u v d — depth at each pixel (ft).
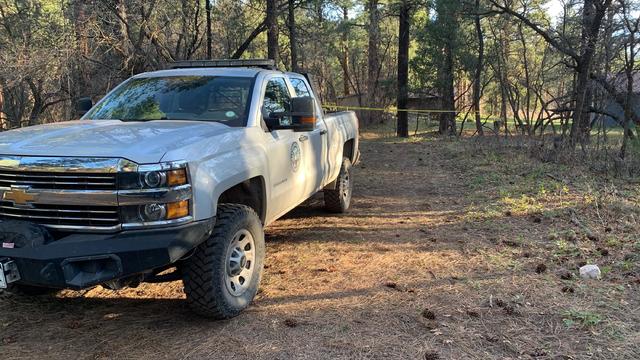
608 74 40.55
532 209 23.44
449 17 59.36
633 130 36.47
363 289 15.08
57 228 11.13
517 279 15.56
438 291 14.83
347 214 24.52
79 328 12.94
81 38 41.09
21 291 14.71
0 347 11.99
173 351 11.69
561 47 39.70
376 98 102.83
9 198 11.27
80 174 10.88
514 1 47.80
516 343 11.87
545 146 37.60
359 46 113.19
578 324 12.64
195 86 16.11
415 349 11.65
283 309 13.75
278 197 15.75
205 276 12.24
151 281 12.50
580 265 16.53
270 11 46.75
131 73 43.01
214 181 12.08
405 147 56.80
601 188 26.45
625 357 11.21
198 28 49.34
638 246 17.62
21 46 43.68
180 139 12.04
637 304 13.64
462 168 36.91
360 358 11.30
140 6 40.88
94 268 10.91
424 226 22.06
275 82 17.47
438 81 69.15
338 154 22.48
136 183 10.80
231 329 12.66
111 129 12.87
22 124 53.72
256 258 13.91
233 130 13.80
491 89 73.82
